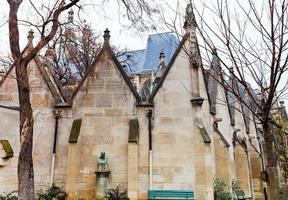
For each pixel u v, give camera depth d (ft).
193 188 50.70
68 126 54.34
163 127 53.36
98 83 55.83
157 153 52.29
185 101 54.54
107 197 48.01
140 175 51.11
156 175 51.42
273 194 23.95
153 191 50.19
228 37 25.64
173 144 52.60
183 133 53.11
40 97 56.13
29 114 38.29
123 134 53.31
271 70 24.06
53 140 54.13
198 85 55.42
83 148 53.21
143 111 53.93
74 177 50.11
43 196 47.50
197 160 51.67
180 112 54.08
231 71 28.66
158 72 100.68
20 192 36.45
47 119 55.16
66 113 54.85
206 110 62.85
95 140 53.42
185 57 56.44
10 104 55.72
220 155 64.75
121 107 54.49
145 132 53.01
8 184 49.60
